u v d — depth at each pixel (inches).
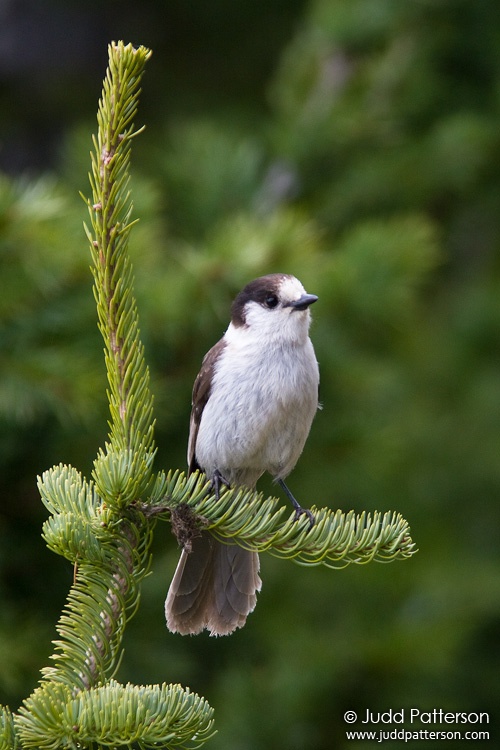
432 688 453.4
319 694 417.7
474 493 560.4
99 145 196.9
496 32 508.1
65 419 353.1
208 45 624.7
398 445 471.8
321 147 483.2
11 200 332.2
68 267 342.0
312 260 366.6
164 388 355.6
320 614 462.0
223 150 472.7
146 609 377.7
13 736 178.4
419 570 491.2
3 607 353.1
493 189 562.6
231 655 438.9
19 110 624.7
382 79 489.1
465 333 599.8
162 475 208.2
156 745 183.9
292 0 607.8
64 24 650.2
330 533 207.8
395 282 374.3
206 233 422.0
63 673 190.5
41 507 372.5
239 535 207.2
